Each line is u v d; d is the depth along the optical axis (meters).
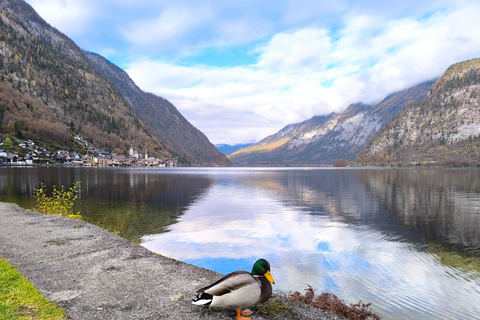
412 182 71.25
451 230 20.23
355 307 8.05
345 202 34.53
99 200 33.84
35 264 6.91
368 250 15.27
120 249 8.27
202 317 4.40
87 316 4.38
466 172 138.38
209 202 33.53
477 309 9.20
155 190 47.47
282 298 5.46
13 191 38.97
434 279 11.54
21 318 4.10
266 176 106.38
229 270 12.23
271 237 17.61
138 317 4.38
